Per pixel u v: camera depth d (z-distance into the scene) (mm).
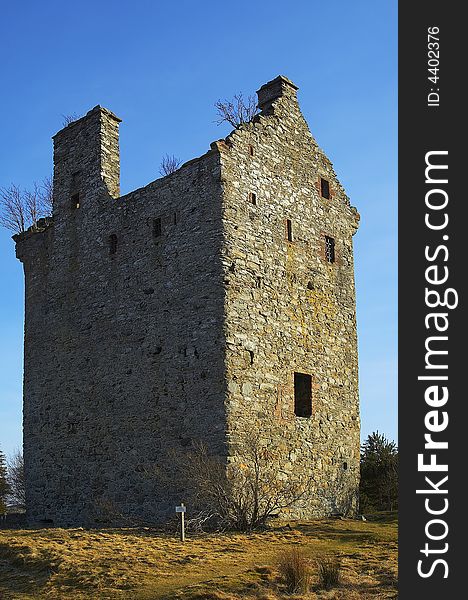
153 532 15961
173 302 18922
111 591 11000
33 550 13617
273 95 21688
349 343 22078
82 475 20453
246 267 18641
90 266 21625
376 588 10641
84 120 23031
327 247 22000
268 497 17609
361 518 19328
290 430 19062
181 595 10391
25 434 22766
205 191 18734
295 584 10742
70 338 21812
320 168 22281
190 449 17672
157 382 18844
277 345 19172
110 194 21781
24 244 24438
